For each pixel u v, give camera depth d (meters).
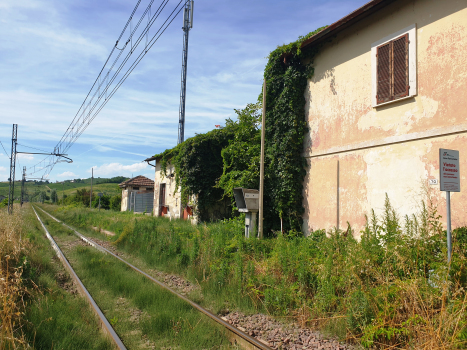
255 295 6.09
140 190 32.72
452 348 3.50
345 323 4.75
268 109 11.81
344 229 9.37
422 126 7.61
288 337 4.73
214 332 4.75
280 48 11.40
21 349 3.81
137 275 7.80
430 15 7.63
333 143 9.97
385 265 5.16
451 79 7.13
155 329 4.83
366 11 8.80
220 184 15.51
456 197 6.89
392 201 8.16
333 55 10.16
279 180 11.26
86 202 54.28
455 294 3.98
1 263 6.31
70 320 4.97
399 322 4.30
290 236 10.47
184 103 23.88
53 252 11.10
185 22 23.92
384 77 8.53
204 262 7.98
